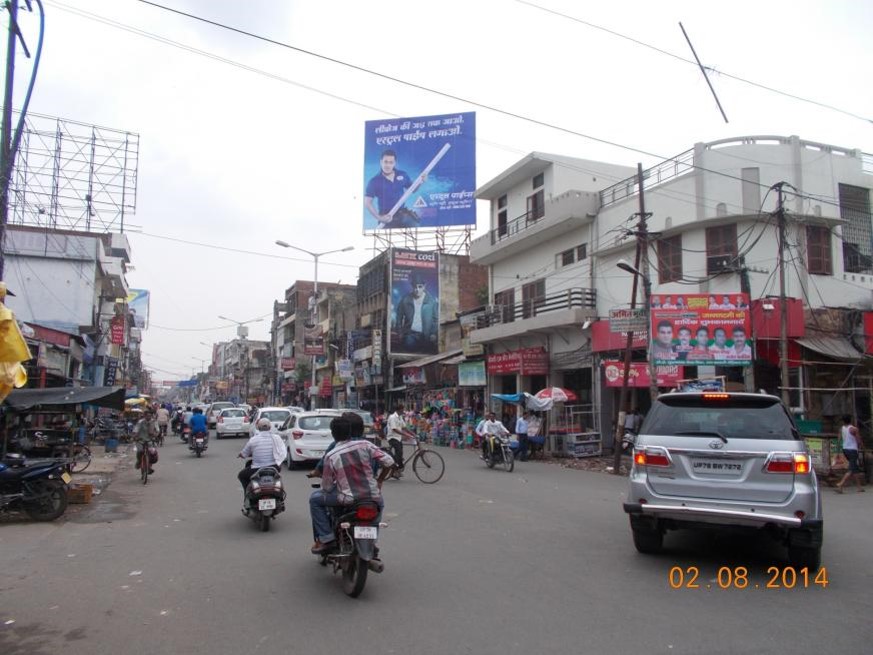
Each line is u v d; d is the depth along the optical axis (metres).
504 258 30.14
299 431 16.41
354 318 51.16
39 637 4.65
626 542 7.92
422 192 36.91
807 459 6.24
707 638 4.62
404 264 37.81
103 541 8.06
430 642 4.55
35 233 28.34
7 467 9.60
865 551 7.60
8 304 27.72
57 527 9.05
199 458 20.08
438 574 6.40
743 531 6.50
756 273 18.67
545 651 4.38
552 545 7.76
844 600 5.55
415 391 36.34
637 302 21.33
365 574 5.50
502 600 5.53
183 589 5.87
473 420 27.59
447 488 13.21
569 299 23.48
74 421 13.70
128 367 59.38
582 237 24.45
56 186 31.23
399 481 14.45
